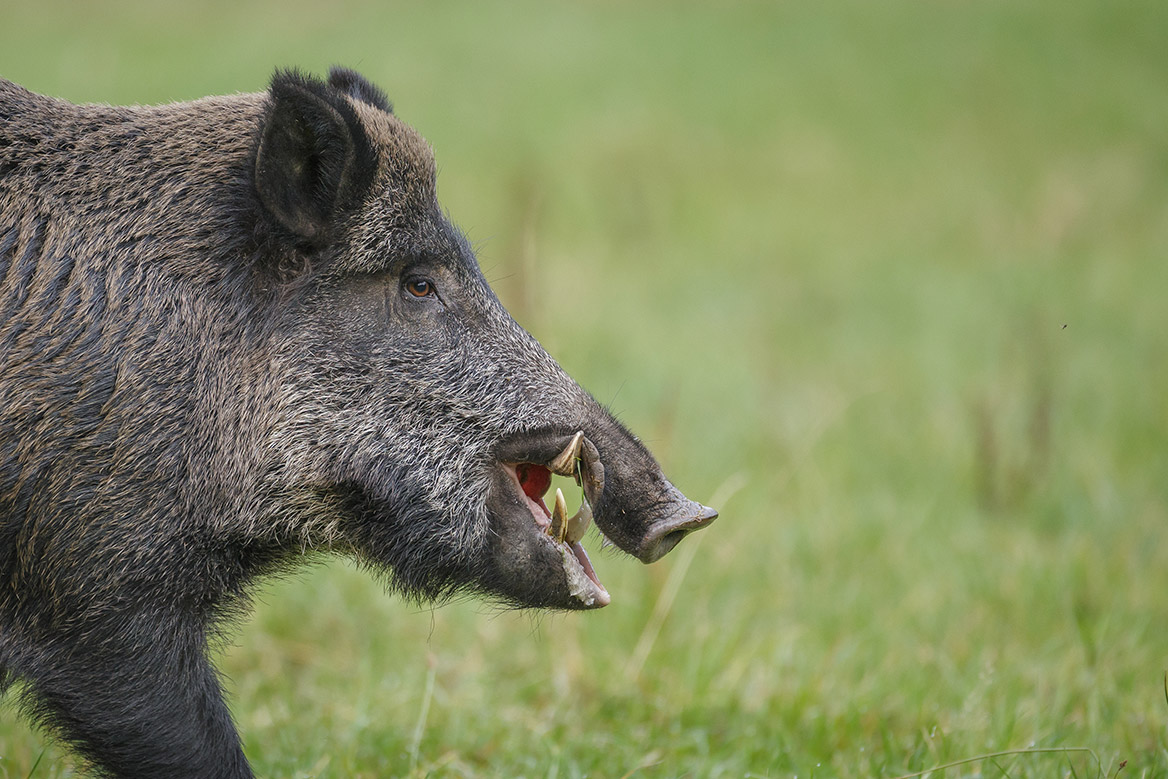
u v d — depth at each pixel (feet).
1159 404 129.49
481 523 53.93
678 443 108.99
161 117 53.42
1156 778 57.11
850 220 233.55
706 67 345.10
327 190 51.72
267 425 51.37
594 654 75.92
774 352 145.18
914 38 378.73
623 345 146.10
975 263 206.39
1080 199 230.68
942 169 268.82
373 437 52.65
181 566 49.70
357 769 62.08
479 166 234.38
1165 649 75.51
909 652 76.33
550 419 54.08
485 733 66.85
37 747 63.46
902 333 162.30
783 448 113.50
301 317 52.06
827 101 319.27
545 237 193.06
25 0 354.13
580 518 53.31
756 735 66.33
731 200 241.35
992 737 62.64
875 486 107.04
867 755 62.54
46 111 52.34
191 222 51.08
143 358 49.08
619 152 263.90
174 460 49.06
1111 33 382.42
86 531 47.88
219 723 51.42
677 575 78.02
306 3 387.55
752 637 79.25
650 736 66.59
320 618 81.05
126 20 339.98
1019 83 337.72
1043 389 109.91
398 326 53.21
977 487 106.93
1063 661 72.54
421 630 80.43
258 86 267.59
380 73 310.65
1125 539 95.76
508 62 336.29
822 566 90.63
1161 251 213.05
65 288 49.24
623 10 408.87
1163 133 295.69
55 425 47.75
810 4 419.13
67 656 48.73
